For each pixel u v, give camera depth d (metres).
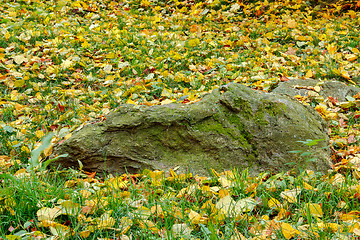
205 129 2.64
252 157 2.59
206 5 7.76
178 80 4.21
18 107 3.51
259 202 2.13
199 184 2.37
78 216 1.89
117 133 2.65
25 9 6.43
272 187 2.25
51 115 3.48
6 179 2.21
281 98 2.80
